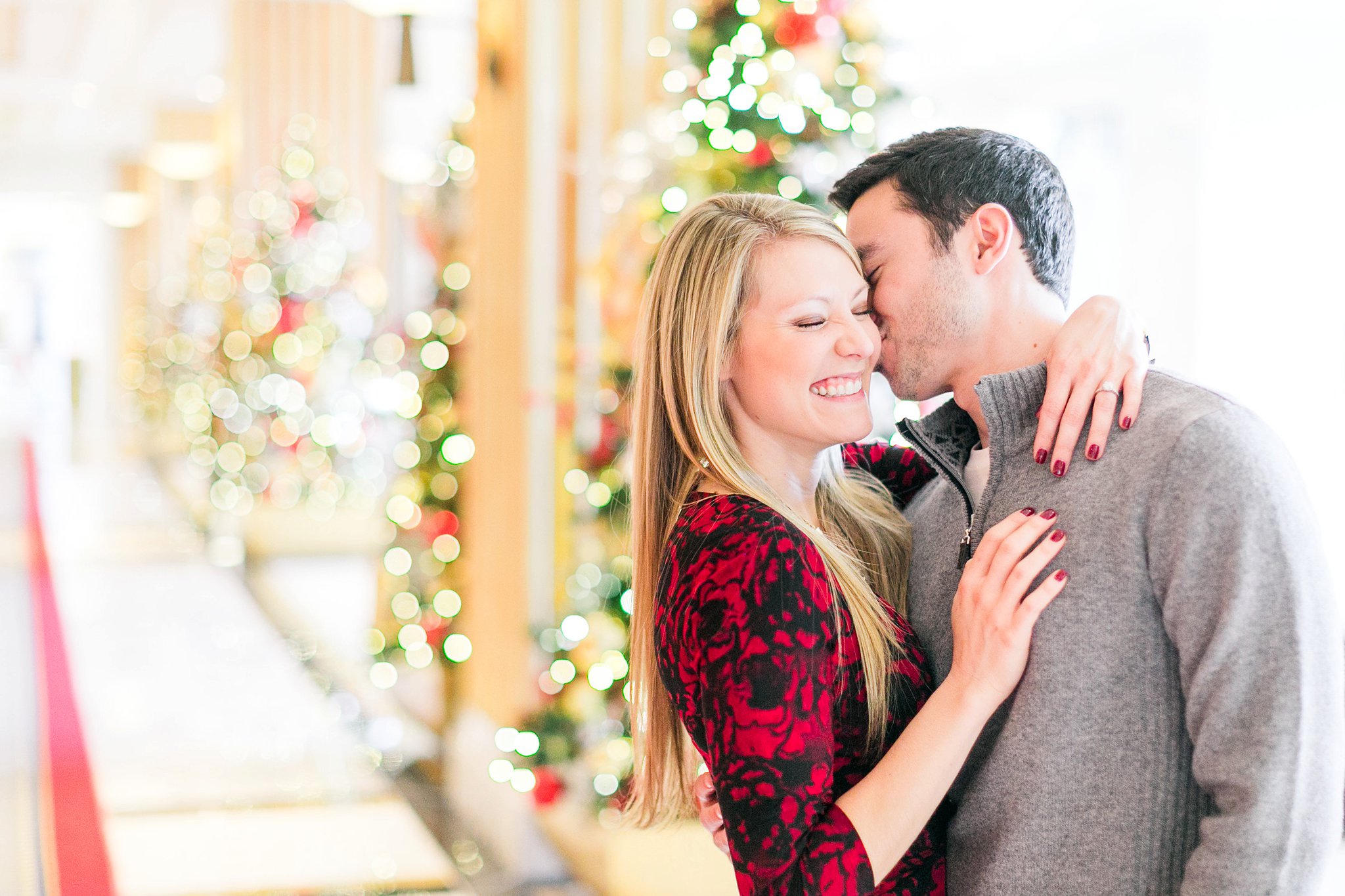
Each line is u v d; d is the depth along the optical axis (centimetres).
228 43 964
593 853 364
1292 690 128
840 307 154
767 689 135
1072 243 165
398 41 557
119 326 1942
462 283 467
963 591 144
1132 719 140
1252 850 128
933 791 138
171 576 835
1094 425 142
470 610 450
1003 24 437
